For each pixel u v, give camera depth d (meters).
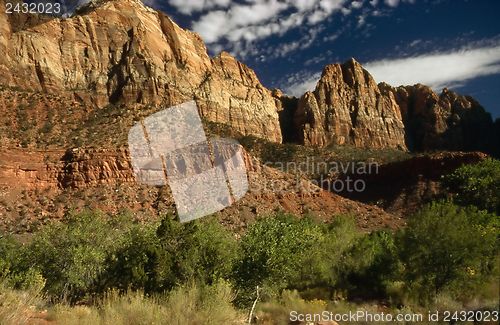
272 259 16.31
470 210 20.34
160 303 9.37
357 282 24.62
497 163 28.47
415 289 16.23
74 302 18.28
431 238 16.03
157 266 18.67
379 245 28.80
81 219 22.64
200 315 8.31
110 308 8.31
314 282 24.41
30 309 7.73
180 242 19.69
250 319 12.45
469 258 14.88
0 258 20.42
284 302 16.66
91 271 20.64
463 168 29.83
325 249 26.59
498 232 16.62
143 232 21.83
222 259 18.39
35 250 20.50
